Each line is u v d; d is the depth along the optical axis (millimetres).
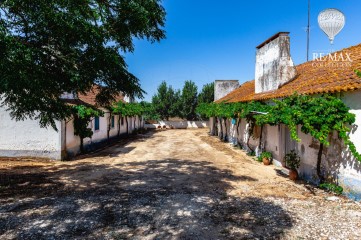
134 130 35625
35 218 6086
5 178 9945
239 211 6555
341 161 7691
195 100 46594
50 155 14102
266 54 15430
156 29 8969
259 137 14938
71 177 10266
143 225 5723
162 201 7344
